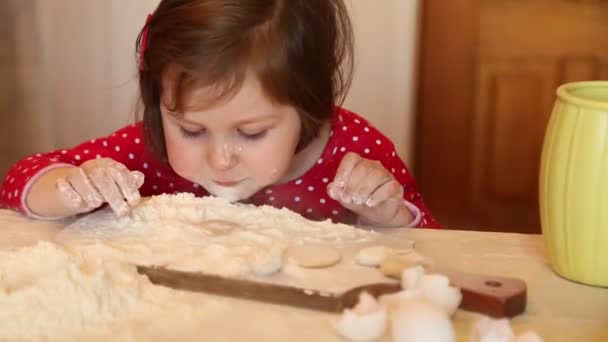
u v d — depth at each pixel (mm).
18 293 654
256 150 874
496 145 2072
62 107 2064
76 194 868
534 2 1954
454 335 621
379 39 1984
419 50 2014
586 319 679
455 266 775
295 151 979
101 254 756
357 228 853
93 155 1104
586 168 694
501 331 607
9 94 2047
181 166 896
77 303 656
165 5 898
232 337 639
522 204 2115
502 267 775
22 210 919
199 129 868
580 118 692
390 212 914
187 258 746
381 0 1957
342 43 1014
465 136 2072
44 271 706
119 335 637
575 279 742
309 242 797
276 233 815
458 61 2012
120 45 2008
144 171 1112
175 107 846
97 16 1985
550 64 1997
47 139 2084
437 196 2135
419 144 2092
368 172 902
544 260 791
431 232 869
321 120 958
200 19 845
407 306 621
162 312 673
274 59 853
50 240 825
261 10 862
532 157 2070
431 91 2041
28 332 635
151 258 745
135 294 691
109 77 2035
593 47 1970
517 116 2043
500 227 2141
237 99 833
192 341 631
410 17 1971
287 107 877
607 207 696
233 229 827
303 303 684
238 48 838
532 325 668
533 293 722
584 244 717
